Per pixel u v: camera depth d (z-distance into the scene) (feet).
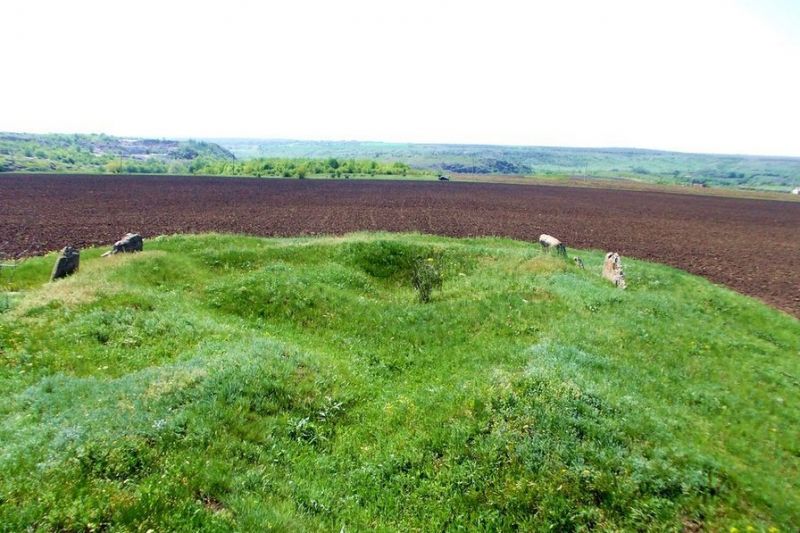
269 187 289.74
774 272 107.04
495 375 35.37
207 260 68.08
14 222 136.26
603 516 23.50
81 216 152.46
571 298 57.36
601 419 29.91
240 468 24.86
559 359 39.09
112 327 42.06
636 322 52.54
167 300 50.44
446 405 32.68
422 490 25.55
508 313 52.19
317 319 51.03
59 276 59.36
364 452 28.94
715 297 72.02
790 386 42.57
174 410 28.58
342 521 23.08
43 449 23.17
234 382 32.09
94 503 19.56
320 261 70.74
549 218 183.73
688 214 226.99
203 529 19.19
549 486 24.67
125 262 60.90
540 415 29.63
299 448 28.40
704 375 42.65
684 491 24.97
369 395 36.19
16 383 32.50
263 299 53.98
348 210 183.93
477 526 23.35
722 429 34.01
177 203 195.93
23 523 17.98
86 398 30.27
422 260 73.46
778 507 25.31
